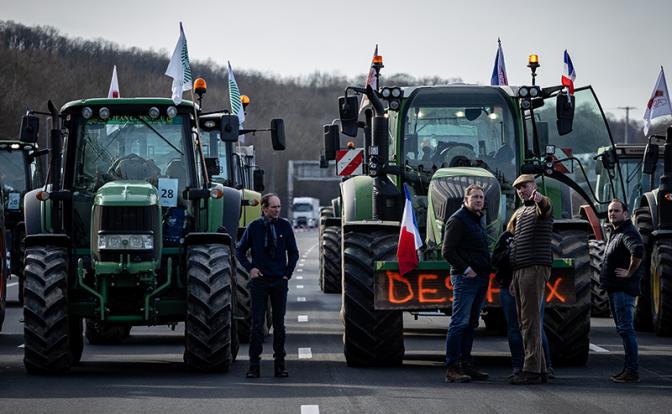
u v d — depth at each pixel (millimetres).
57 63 169500
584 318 25703
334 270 50438
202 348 24625
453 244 23125
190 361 24719
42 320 24453
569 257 25703
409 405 20297
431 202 25875
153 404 20484
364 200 29406
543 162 27719
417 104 27797
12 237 45594
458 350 23406
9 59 153000
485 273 23234
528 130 28844
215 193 26047
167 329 36062
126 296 25109
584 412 19547
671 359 27625
